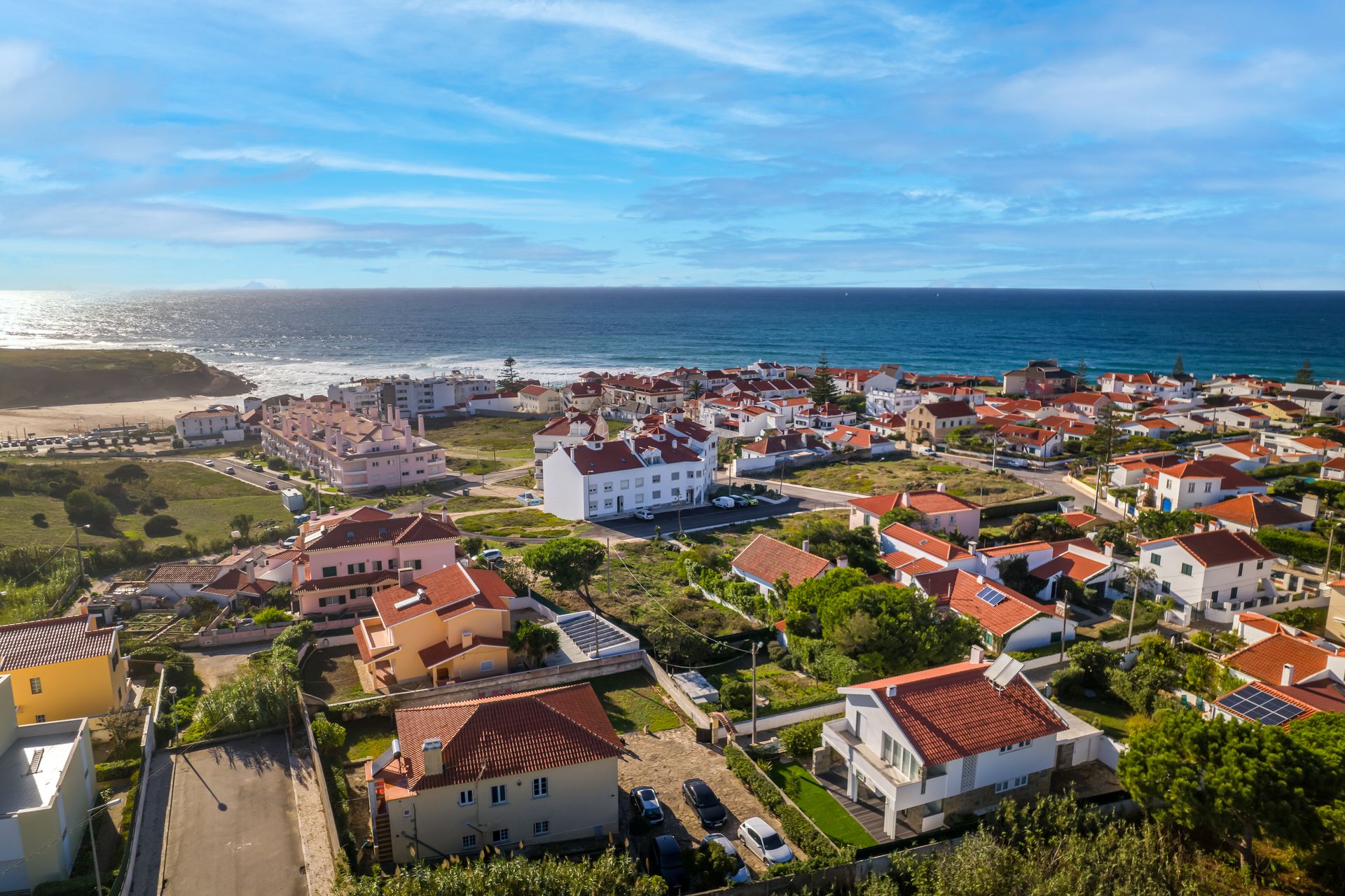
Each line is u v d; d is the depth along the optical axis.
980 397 198.75
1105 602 79.88
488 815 42.94
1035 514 116.69
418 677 64.38
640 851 42.91
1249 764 38.06
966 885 35.75
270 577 86.19
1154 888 35.81
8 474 135.50
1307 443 136.12
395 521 84.75
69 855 41.38
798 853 42.41
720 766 51.41
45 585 84.00
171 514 125.38
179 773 50.16
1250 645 58.00
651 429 138.00
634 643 69.50
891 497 102.94
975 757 44.09
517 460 171.25
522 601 78.81
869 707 47.25
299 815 45.94
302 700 56.09
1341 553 83.88
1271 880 39.53
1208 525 94.88
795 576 78.94
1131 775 42.88
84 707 56.78
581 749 44.47
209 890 39.91
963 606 74.44
